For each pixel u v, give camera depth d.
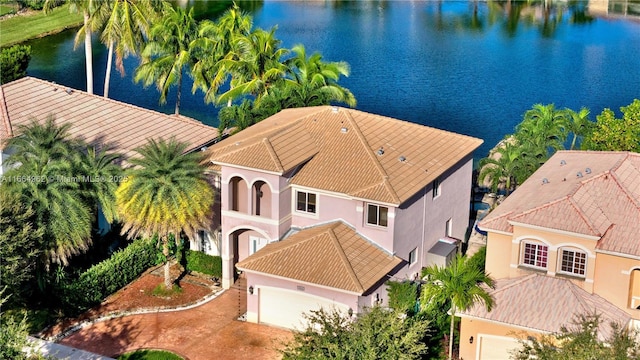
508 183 66.00
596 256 46.19
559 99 101.50
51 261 52.34
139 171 52.12
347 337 38.97
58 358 47.16
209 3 148.25
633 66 114.75
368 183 51.12
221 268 56.31
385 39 129.50
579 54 121.00
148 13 82.00
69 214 51.56
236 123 67.56
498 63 116.81
